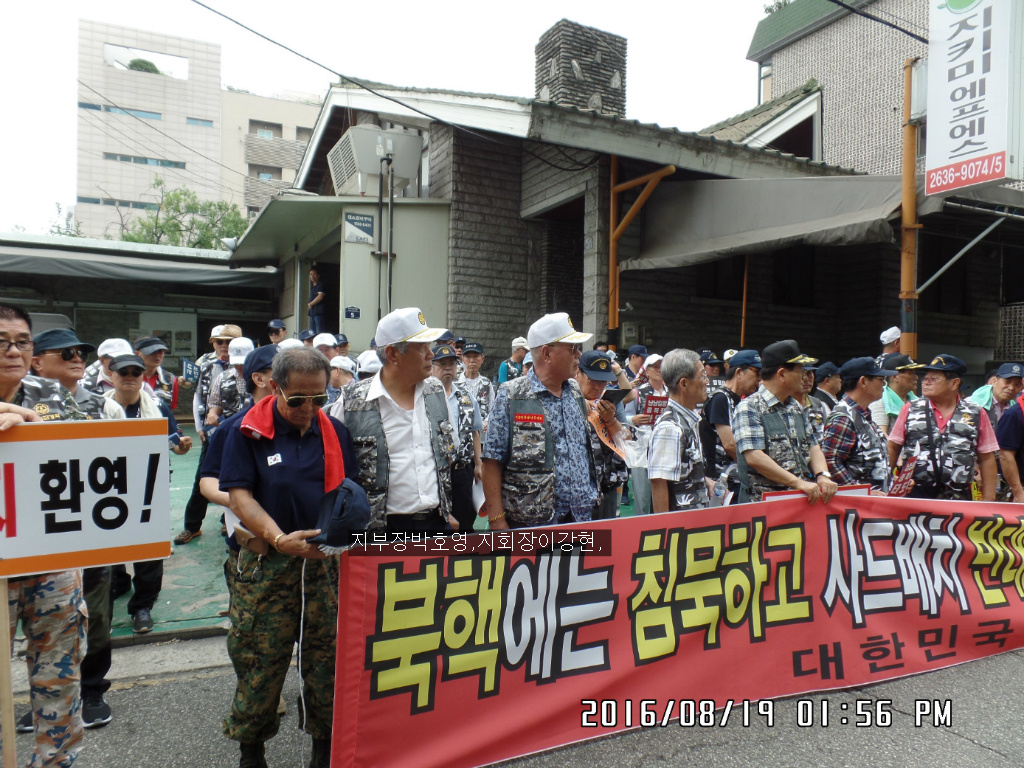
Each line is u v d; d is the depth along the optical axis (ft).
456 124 27.14
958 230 26.78
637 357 24.57
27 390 7.87
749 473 12.15
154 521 7.13
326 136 42.47
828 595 10.91
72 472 6.74
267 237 37.83
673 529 9.79
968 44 18.70
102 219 174.29
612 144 25.13
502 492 9.61
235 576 7.98
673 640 9.62
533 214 32.14
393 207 30.55
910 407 14.43
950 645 11.77
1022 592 12.76
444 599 8.19
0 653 6.37
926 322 36.11
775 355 12.00
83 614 7.75
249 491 7.63
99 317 42.06
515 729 8.38
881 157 47.57
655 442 11.57
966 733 9.47
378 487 8.48
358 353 29.84
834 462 13.37
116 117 173.99
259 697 7.76
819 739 9.25
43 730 7.40
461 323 31.55
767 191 23.89
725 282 33.53
